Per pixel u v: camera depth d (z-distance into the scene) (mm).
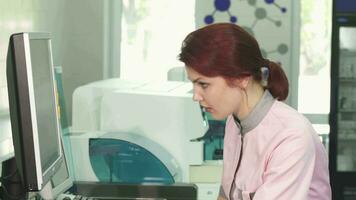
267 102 1474
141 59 4230
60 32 3516
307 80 4496
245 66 1347
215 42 1318
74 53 3902
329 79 4461
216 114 1420
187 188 2227
